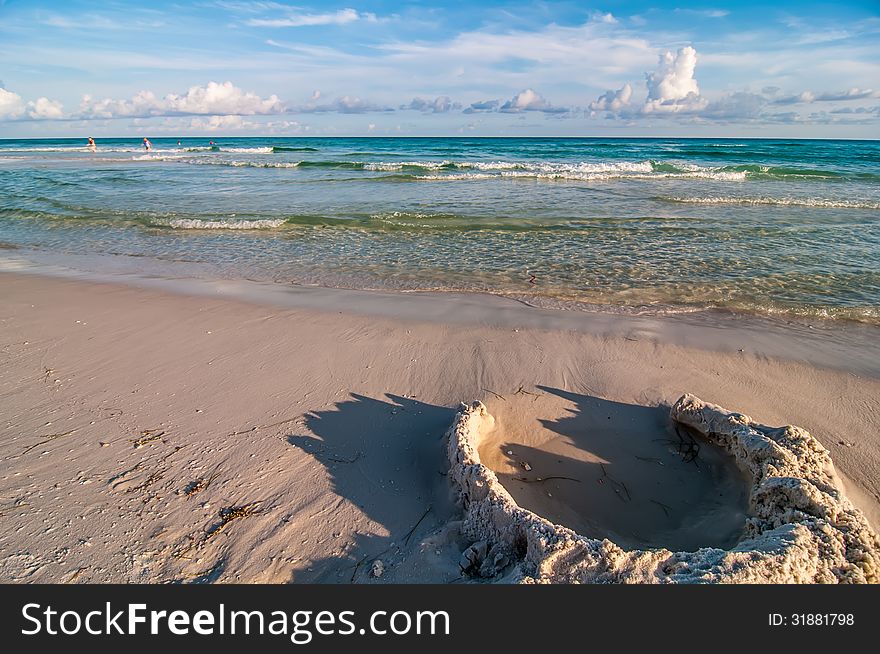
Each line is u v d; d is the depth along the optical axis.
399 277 7.10
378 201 13.60
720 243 8.70
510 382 4.04
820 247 8.38
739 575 2.03
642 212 11.67
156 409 3.62
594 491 2.87
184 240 9.48
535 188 16.34
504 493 2.49
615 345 4.71
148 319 5.38
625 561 2.14
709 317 5.48
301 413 3.58
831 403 3.71
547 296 6.22
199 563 2.36
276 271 7.45
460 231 9.87
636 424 3.48
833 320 5.36
